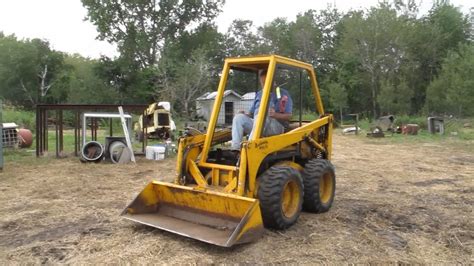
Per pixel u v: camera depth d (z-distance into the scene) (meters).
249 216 4.40
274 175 4.91
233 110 7.36
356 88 41.59
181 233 4.61
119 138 11.14
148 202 5.33
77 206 6.36
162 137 17.70
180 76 32.38
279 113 5.46
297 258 4.34
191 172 5.32
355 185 8.17
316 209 5.79
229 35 52.62
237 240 4.31
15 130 13.77
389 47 39.62
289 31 51.00
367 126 27.00
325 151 6.32
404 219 5.83
